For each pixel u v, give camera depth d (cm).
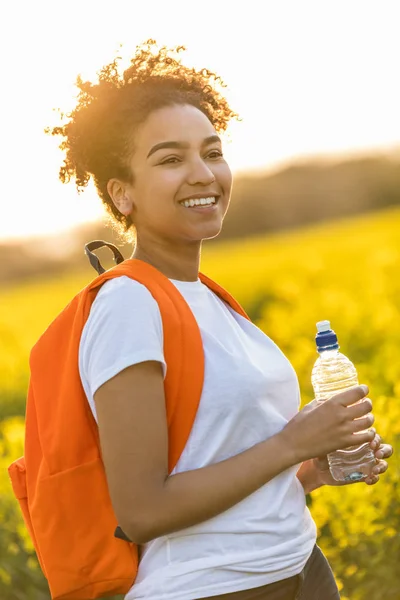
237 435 221
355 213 3700
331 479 250
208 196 232
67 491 220
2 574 436
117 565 219
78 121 242
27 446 231
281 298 1230
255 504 222
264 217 3697
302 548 227
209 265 1978
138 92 236
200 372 217
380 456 237
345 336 761
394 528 383
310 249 1850
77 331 222
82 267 2711
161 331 216
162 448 210
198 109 237
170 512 207
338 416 215
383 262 1116
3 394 957
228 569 217
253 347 236
